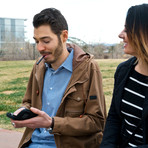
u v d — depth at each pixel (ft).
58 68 6.69
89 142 6.53
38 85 7.14
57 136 6.30
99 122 6.48
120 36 5.09
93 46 91.45
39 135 6.80
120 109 5.31
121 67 5.51
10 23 216.33
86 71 6.50
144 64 4.76
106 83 31.78
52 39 6.21
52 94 6.78
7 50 104.42
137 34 4.60
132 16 4.69
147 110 4.63
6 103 22.97
